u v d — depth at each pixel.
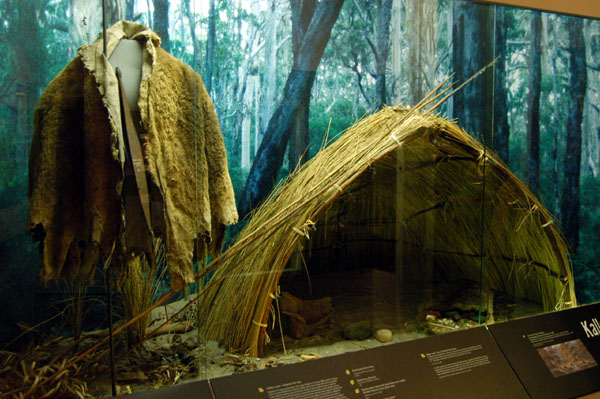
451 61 2.24
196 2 1.71
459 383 1.75
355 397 1.58
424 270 2.45
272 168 2.05
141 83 1.50
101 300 1.55
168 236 1.53
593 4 2.43
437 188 2.37
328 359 1.66
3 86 1.42
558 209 2.56
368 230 2.33
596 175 2.61
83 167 1.43
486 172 2.29
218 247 1.72
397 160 2.22
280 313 2.12
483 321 2.34
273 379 1.56
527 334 2.04
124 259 1.52
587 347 2.11
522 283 2.54
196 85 1.63
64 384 1.46
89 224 1.41
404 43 2.16
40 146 1.40
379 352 1.73
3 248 1.45
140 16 1.60
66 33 1.48
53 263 1.41
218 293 1.87
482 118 2.31
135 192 1.48
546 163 2.49
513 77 2.35
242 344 1.92
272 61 1.96
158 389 1.47
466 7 2.21
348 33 2.07
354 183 2.19
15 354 1.46
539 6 2.29
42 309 1.49
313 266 2.25
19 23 1.42
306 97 2.05
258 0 1.88
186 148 1.59
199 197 1.60
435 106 2.14
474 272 2.48
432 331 2.22
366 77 2.14
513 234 2.46
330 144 2.13
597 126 2.56
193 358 1.70
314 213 1.89
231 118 1.91
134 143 1.48
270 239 1.93
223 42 1.82
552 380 1.90
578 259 2.64
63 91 1.43
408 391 1.66
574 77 2.47
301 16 1.97
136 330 1.62
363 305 2.34
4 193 1.44
